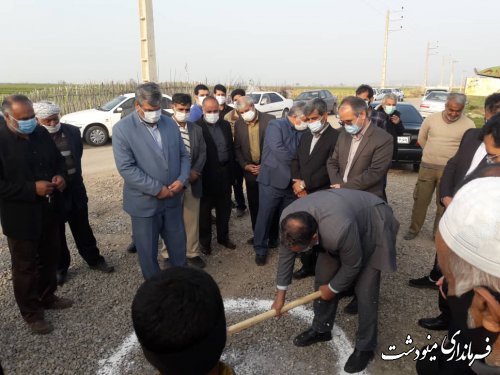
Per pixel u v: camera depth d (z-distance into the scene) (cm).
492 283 98
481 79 1524
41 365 271
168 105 1147
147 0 696
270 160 395
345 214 221
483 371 109
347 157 348
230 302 351
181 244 358
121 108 1139
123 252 441
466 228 98
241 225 530
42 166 292
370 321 256
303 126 393
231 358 279
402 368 269
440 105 1541
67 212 352
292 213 217
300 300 252
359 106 322
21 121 268
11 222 278
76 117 1109
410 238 477
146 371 268
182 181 337
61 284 372
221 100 566
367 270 248
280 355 282
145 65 725
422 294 359
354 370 264
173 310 83
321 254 262
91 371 268
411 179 778
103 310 334
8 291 360
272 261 426
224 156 427
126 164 312
